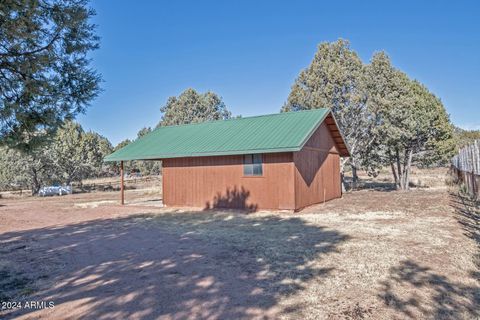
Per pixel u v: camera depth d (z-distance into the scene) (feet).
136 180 154.92
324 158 57.36
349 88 72.95
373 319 13.60
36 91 17.42
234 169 50.31
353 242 26.00
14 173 106.93
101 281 19.26
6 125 17.51
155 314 14.62
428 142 75.15
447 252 22.30
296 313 14.30
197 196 53.78
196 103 150.51
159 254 24.82
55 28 17.93
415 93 80.79
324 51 74.54
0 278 20.42
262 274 19.35
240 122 58.13
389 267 19.67
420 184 89.61
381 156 78.48
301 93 75.41
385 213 40.37
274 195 46.73
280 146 43.42
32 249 28.19
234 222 38.40
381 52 72.13
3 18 15.47
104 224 40.68
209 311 14.74
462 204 44.62
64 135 114.73
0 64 16.92
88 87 19.76
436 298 15.31
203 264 21.79
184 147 53.72
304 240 27.45
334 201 56.70
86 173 121.49
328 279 18.15
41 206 65.72
